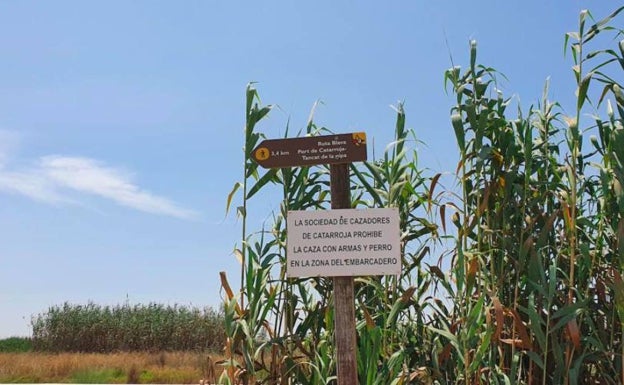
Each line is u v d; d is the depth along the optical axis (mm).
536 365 5219
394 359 5020
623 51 4781
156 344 25500
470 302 5035
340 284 4691
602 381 5195
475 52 5363
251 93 5566
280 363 5309
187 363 19828
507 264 5336
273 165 4910
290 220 4707
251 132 5523
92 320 25734
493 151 5320
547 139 5527
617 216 5078
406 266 5648
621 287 4492
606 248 5438
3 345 26984
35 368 17891
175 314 26094
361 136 4812
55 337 25750
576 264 5359
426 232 5652
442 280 5379
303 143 4891
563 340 5148
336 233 4648
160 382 16359
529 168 5219
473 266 4973
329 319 5395
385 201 5527
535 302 5223
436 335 5547
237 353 5363
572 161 5008
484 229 5320
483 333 4988
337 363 4633
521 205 5418
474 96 5316
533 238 5391
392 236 4590
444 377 5406
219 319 26094
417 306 5613
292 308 5574
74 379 16750
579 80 4969
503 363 5254
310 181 5789
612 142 4754
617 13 4859
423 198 5844
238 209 5457
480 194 5391
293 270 4641
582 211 5555
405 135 5734
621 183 4527
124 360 19625
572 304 4711
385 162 5586
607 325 5293
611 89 4891
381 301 5594
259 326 5230
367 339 5066
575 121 4961
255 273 5301
